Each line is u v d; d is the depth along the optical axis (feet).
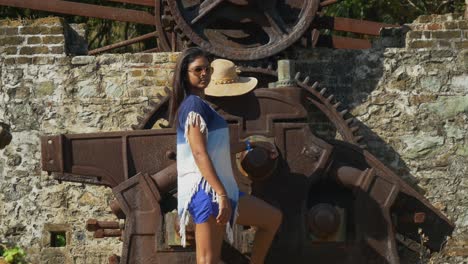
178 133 30.12
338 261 38.11
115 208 38.50
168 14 46.52
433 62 46.83
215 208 29.53
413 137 46.70
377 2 65.31
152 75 47.21
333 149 38.47
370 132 46.83
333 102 46.11
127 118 47.16
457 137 46.68
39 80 47.44
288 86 39.04
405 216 39.68
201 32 45.98
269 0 45.98
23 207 47.34
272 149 37.32
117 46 52.31
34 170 47.37
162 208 37.40
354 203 38.24
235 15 46.16
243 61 46.29
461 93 46.70
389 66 46.88
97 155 38.99
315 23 46.80
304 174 38.24
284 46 45.78
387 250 38.09
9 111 47.50
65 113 47.34
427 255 43.34
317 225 37.45
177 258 36.81
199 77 30.60
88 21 66.23
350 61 47.03
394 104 46.85
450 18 46.93
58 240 49.80
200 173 29.68
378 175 38.29
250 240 36.06
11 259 27.66
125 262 37.06
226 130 30.30
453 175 46.60
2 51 47.57
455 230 46.39
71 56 47.44
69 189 47.24
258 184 38.01
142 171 38.96
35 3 51.67
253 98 38.81
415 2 66.18
